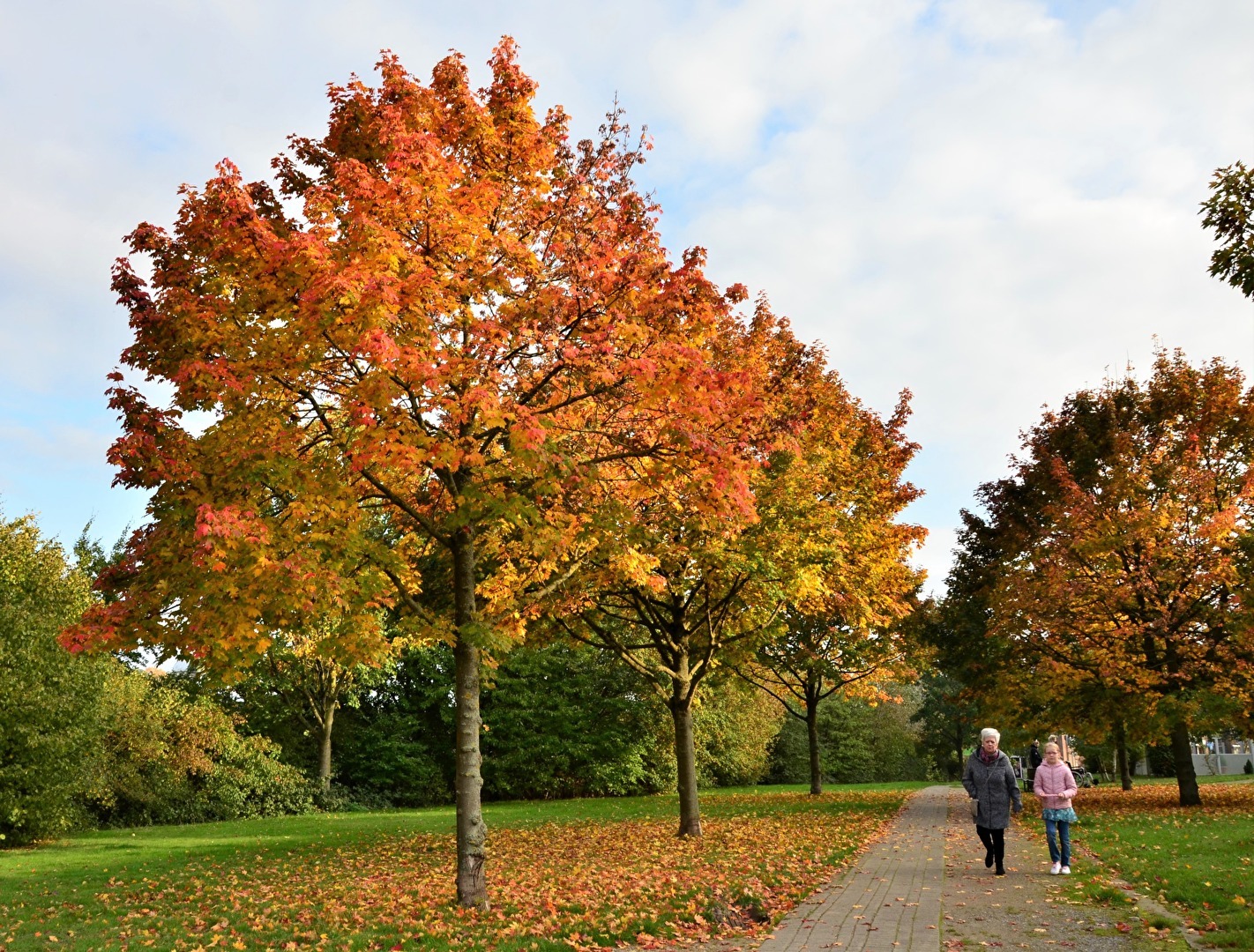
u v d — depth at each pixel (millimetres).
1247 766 45906
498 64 10656
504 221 10320
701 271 9547
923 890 9797
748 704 43281
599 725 37219
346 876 12141
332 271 7941
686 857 12906
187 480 8281
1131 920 7793
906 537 22141
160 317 8742
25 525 20672
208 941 8180
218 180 8742
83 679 18859
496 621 9820
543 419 8766
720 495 9438
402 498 10273
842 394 21625
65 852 16328
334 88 10469
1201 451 21125
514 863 13141
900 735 57594
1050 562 20719
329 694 32812
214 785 27281
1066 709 20078
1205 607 19438
